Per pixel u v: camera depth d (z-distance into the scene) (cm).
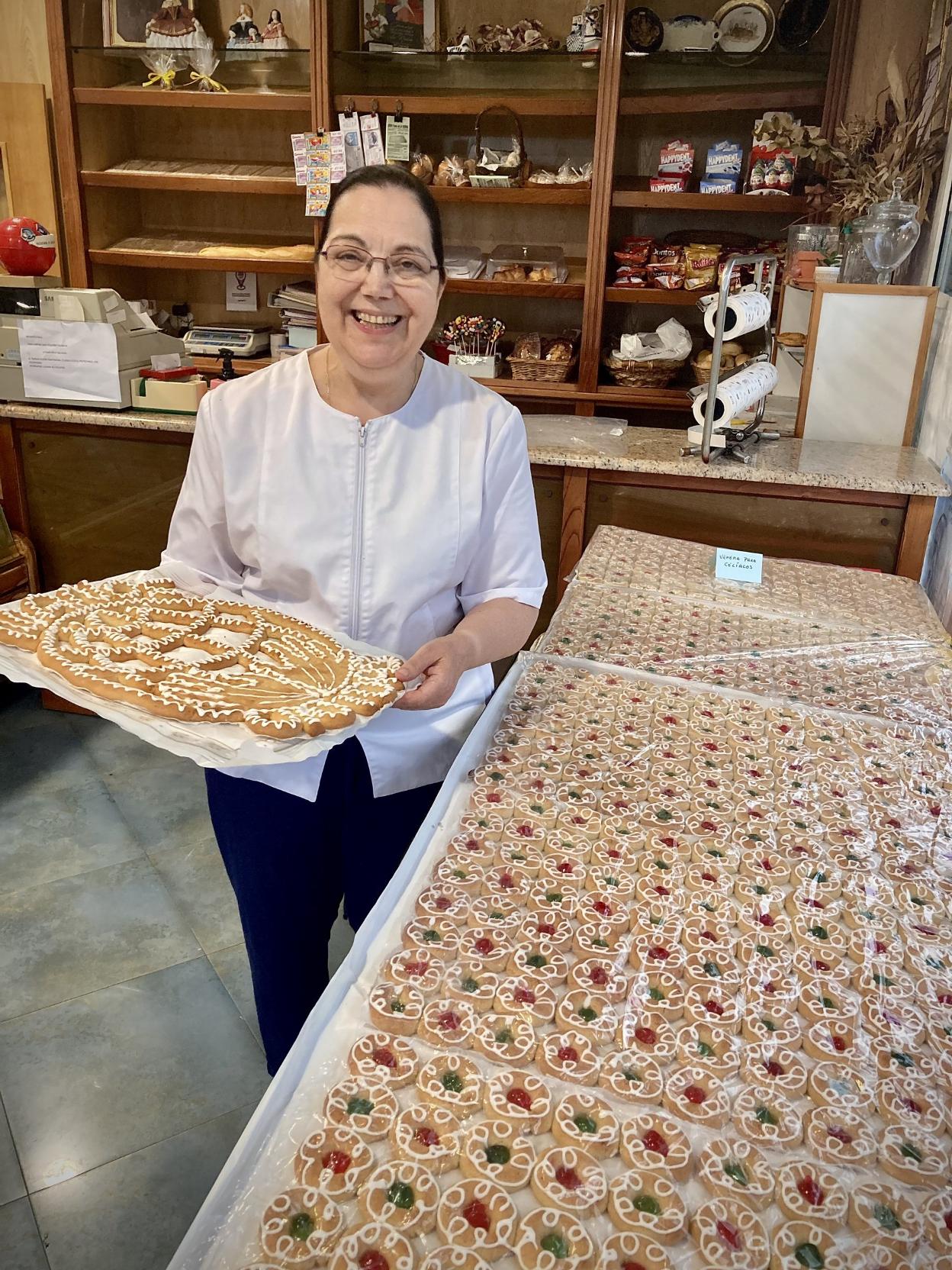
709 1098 79
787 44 347
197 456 142
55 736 303
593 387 381
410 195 121
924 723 148
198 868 242
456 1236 67
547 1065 81
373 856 148
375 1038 83
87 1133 169
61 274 422
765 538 251
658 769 129
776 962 94
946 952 97
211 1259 65
